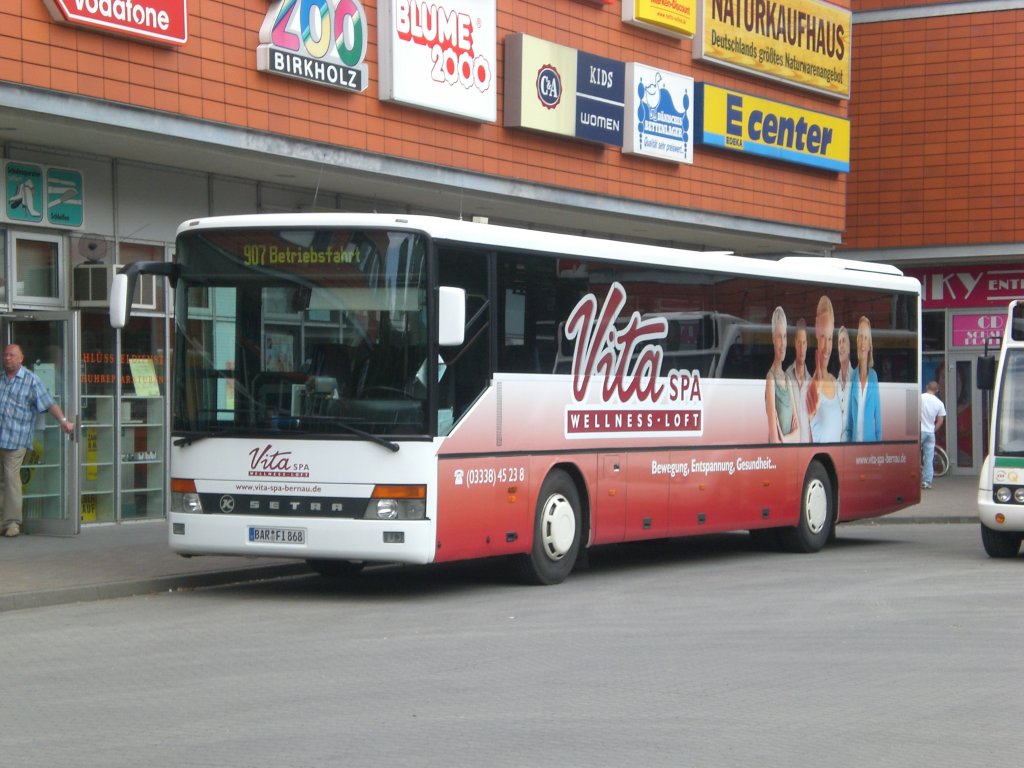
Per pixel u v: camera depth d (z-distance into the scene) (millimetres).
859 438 21328
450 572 17344
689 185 28734
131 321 20766
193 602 14367
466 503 14312
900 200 36781
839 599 14867
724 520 18453
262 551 14055
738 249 34219
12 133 18141
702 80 29109
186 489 14414
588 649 11508
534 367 15312
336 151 20969
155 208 20719
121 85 17781
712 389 18219
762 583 16344
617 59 26781
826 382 20625
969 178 36156
